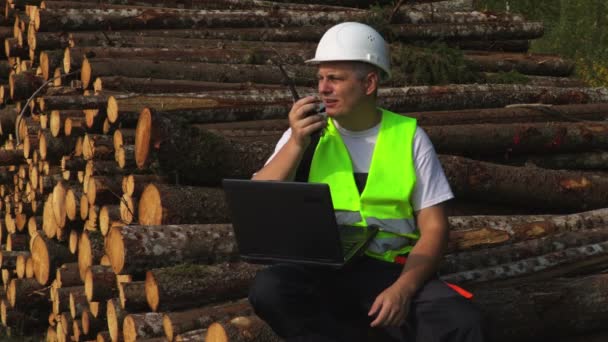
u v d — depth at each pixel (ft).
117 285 24.41
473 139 26.53
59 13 32.68
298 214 15.17
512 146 27.02
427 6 38.91
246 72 30.17
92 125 27.68
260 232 15.69
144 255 20.31
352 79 15.96
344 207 16.38
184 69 29.48
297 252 15.58
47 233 29.86
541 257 21.09
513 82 32.24
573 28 55.26
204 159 21.81
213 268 20.29
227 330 17.56
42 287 31.53
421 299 15.52
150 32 33.47
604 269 21.53
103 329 26.50
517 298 19.02
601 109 29.68
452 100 29.04
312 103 16.07
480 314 15.40
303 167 16.52
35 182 32.12
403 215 16.39
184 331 19.33
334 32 16.15
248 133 25.30
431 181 16.20
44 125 31.22
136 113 25.81
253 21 34.86
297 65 31.53
